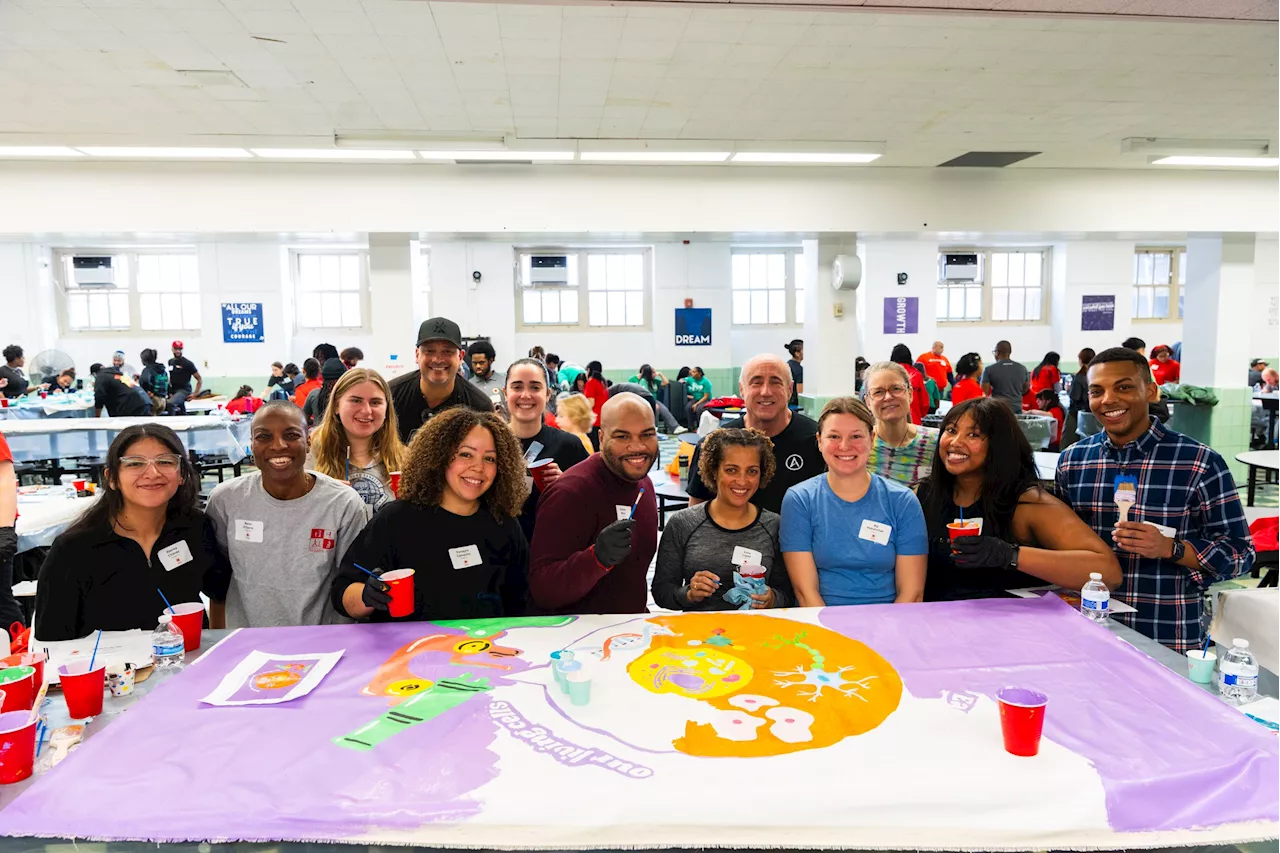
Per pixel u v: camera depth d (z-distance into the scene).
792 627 1.94
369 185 6.92
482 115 5.46
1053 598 2.11
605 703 1.54
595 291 13.68
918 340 13.48
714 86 4.87
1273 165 7.29
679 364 13.52
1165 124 5.87
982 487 2.27
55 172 6.63
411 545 2.07
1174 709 1.50
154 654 1.77
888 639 1.86
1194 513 2.24
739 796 1.22
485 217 7.04
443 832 1.17
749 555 2.28
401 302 7.29
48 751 1.40
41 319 12.77
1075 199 7.55
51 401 9.22
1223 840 1.17
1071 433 8.62
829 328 8.18
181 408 9.87
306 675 1.69
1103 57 4.43
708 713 1.50
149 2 3.59
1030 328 14.03
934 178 7.43
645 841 1.17
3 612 2.90
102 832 1.16
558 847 1.16
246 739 1.41
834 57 4.38
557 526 2.19
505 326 13.14
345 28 3.91
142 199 6.73
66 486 4.33
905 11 3.16
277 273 12.80
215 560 2.30
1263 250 13.40
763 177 7.29
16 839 1.16
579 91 4.95
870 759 1.33
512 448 2.14
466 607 2.12
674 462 5.04
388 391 3.02
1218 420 8.26
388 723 1.46
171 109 5.25
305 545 2.30
